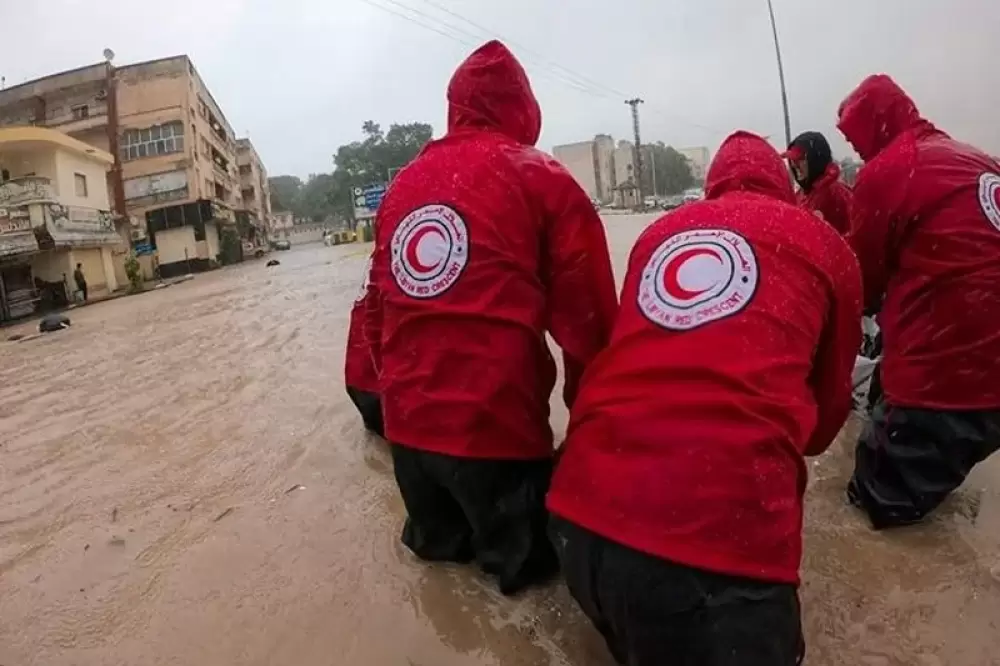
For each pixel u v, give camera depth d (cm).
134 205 3975
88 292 2623
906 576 256
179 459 414
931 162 291
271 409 501
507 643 228
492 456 245
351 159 7825
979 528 286
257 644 232
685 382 181
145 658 229
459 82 286
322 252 4650
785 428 180
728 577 169
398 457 262
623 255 1302
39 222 2211
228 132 6259
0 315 2012
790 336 190
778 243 201
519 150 265
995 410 275
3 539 327
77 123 3978
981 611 234
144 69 3947
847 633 227
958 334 275
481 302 245
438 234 252
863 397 425
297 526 312
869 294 312
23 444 489
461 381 245
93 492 377
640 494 175
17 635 246
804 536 287
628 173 8062
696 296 192
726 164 242
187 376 664
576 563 187
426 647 228
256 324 1005
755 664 167
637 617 174
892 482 286
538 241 258
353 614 246
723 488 170
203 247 4019
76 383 717
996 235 274
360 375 403
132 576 281
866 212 300
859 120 337
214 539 306
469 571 269
